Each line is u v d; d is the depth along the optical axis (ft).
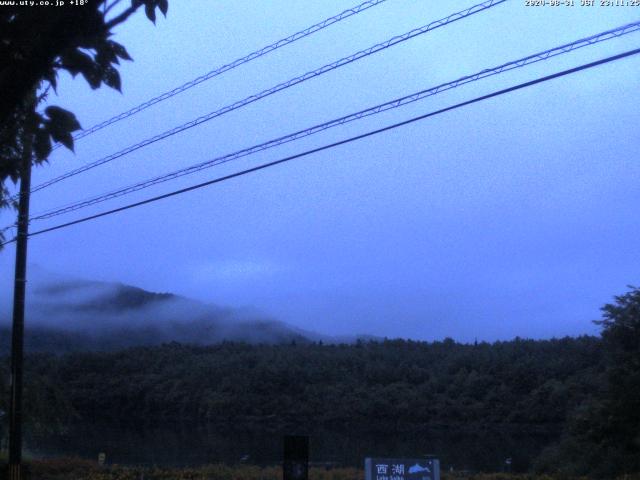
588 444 113.50
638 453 106.83
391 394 331.98
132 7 13.53
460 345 381.81
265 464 154.20
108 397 370.73
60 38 12.19
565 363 297.12
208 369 370.12
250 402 346.95
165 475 81.00
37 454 151.23
